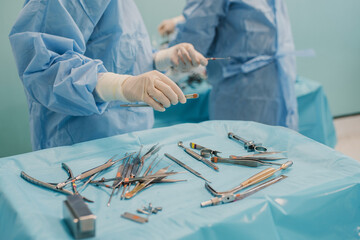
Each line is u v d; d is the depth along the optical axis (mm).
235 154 894
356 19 3029
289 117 1803
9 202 632
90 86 898
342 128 3096
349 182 713
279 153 882
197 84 2072
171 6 2305
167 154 885
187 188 720
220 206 636
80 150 897
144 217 605
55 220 589
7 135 2035
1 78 1932
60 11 933
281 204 646
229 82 1851
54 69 901
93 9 1020
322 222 672
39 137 1155
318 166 806
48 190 715
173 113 2078
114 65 1139
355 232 699
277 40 1708
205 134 1016
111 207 646
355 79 3230
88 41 1108
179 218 594
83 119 1113
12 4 1837
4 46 1883
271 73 1750
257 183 732
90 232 535
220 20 1755
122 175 780
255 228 601
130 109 1194
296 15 2812
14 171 789
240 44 1729
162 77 914
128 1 1184
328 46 3020
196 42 1722
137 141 960
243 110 1808
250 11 1642
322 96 2096
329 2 2885
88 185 742
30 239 535
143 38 1254
